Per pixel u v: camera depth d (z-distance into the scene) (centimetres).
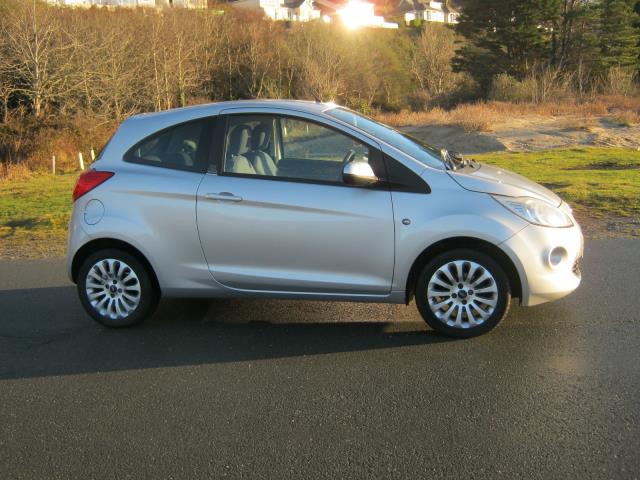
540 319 482
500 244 425
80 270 507
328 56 5725
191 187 474
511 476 288
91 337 494
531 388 374
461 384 383
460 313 446
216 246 473
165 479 300
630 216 836
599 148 1978
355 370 411
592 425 329
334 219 448
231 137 482
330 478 294
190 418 358
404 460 306
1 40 3909
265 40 6081
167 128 497
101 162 502
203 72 5516
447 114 3528
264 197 459
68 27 4300
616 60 4769
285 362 429
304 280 462
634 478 284
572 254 443
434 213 434
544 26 5072
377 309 527
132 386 403
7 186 2241
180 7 6194
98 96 4181
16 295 616
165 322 520
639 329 455
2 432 350
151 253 484
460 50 5388
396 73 6244
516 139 2612
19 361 451
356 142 459
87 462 317
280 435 335
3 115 3994
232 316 526
